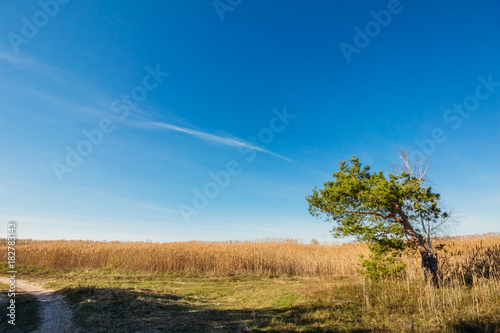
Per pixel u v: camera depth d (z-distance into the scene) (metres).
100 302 10.27
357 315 8.71
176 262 21.38
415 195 11.96
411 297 10.35
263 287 15.19
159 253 22.00
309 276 19.64
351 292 11.41
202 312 9.72
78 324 8.23
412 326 7.26
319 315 8.73
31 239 37.84
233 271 20.69
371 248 13.58
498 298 9.41
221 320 8.74
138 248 24.31
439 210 12.07
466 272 12.83
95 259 22.38
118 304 10.05
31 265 22.20
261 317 8.93
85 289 12.16
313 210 14.55
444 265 13.19
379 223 12.52
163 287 14.86
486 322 7.47
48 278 17.44
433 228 12.43
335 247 28.28
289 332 7.45
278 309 9.86
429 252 12.18
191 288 15.01
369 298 10.44
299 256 22.61
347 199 13.38
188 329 7.83
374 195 12.34
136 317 8.75
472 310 8.26
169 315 9.15
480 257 13.88
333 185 13.96
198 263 21.52
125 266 20.95
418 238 12.41
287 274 20.45
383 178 12.69
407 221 12.75
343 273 19.45
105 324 8.14
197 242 30.80
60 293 12.48
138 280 17.12
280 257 22.16
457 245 21.23
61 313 9.38
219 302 11.59
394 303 9.74
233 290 14.48
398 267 13.35
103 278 17.36
